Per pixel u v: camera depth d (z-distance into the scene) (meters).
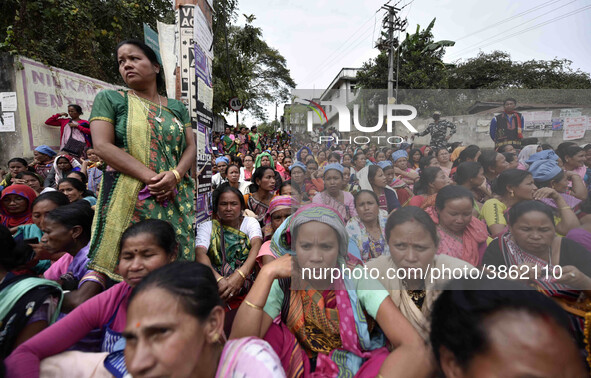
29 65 5.20
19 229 2.49
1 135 5.05
